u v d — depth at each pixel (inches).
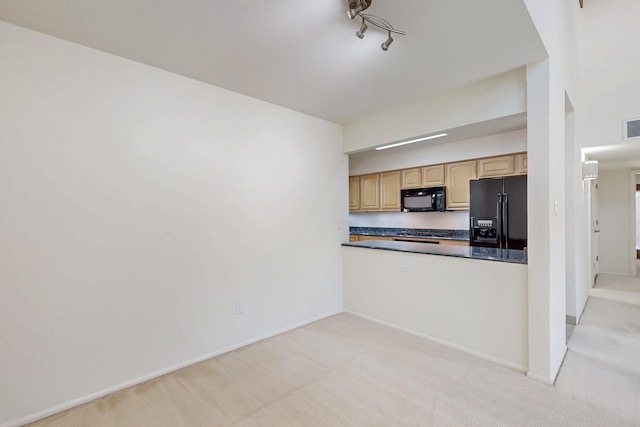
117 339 85.7
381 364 98.2
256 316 116.5
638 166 221.1
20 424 71.9
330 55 84.7
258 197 117.0
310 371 94.3
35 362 74.1
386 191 216.1
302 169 132.1
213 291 104.7
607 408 75.7
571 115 135.3
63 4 63.7
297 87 105.7
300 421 72.2
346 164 152.1
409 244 144.3
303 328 129.0
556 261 93.4
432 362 99.3
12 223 71.4
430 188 189.2
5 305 70.7
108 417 74.3
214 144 104.7
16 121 71.8
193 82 99.8
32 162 73.7
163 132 93.6
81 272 80.1
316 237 138.0
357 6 60.7
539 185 87.8
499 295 98.9
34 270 73.9
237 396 82.0
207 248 103.3
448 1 61.7
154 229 92.0
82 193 80.2
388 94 112.0
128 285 87.4
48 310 75.8
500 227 152.9
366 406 77.3
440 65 90.1
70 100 78.4
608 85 155.4
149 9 65.5
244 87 106.0
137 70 88.7
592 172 159.3
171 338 95.5
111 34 75.0
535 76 88.0
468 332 106.1
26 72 72.9
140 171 89.4
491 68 92.4
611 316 144.1
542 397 80.3
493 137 163.0
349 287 146.9
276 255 122.9
